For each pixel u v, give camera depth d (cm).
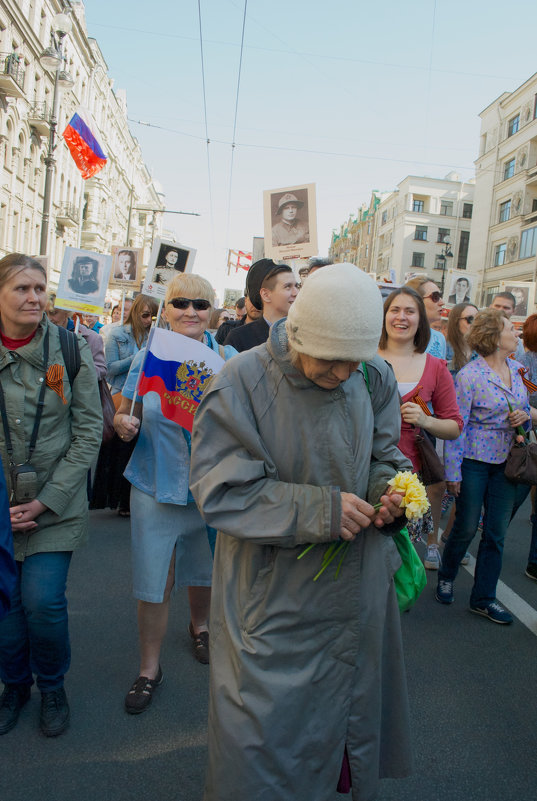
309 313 153
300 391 171
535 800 234
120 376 571
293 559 173
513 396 382
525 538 585
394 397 191
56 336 264
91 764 246
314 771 175
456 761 255
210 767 175
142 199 7488
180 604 406
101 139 4584
